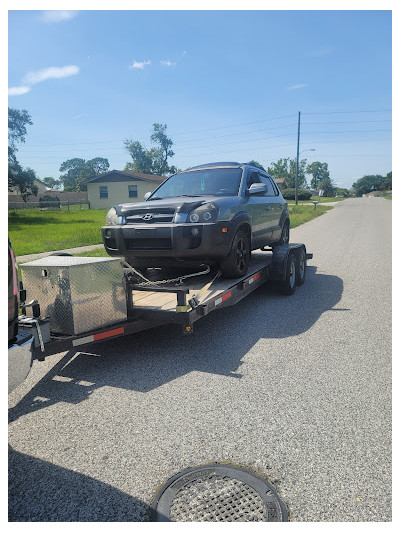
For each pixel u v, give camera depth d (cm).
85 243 1402
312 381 371
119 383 371
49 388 363
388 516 214
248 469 251
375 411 318
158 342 478
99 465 257
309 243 1461
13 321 230
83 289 365
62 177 12925
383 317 571
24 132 3384
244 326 534
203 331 517
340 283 803
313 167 15875
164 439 283
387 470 249
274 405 328
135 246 492
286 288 685
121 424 302
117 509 221
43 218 2839
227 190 590
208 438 283
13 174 3391
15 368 228
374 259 1086
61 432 294
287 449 270
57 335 370
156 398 341
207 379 376
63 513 219
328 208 4453
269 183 762
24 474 250
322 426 297
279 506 221
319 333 505
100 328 384
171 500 227
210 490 233
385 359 421
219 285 499
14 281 229
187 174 652
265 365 407
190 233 467
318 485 237
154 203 507
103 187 4038
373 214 3322
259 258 767
